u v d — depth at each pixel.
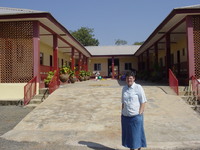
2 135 6.10
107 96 10.23
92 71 34.22
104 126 6.78
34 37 11.55
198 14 11.03
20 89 11.15
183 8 10.66
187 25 11.20
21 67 11.62
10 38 11.65
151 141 5.42
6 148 5.08
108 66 34.16
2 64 11.70
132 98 4.39
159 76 17.38
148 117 7.50
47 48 20.77
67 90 11.65
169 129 6.37
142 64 28.72
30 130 6.58
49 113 8.13
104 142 5.43
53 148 5.07
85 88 12.21
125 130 4.46
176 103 9.05
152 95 10.26
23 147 5.14
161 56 25.48
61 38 16.91
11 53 11.74
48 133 6.25
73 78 17.64
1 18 11.15
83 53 27.44
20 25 11.66
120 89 11.73
